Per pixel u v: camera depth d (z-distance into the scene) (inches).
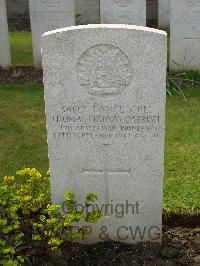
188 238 70.0
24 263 61.4
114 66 59.6
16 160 92.6
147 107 60.9
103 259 64.7
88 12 219.1
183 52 141.8
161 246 67.8
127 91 60.5
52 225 61.3
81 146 63.6
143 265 63.3
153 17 229.5
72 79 60.4
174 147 96.5
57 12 147.1
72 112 62.0
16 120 112.0
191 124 107.8
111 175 64.8
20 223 63.8
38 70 152.0
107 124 62.3
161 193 65.0
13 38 201.2
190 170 86.6
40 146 98.9
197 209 74.9
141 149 63.1
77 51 59.1
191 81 134.5
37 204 63.7
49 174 69.3
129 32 57.9
